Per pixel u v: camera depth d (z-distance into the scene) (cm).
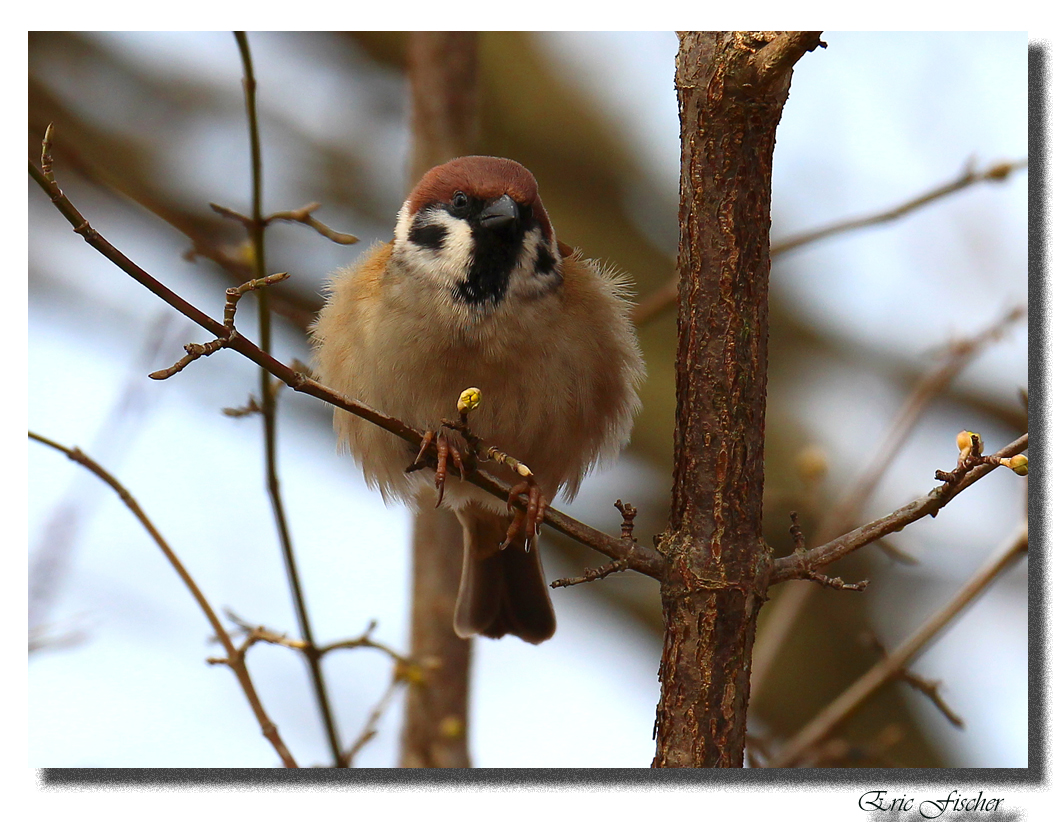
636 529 1508
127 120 1427
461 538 1069
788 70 611
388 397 812
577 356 822
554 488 882
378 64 1530
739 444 620
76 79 1418
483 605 984
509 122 1589
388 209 1517
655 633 1529
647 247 1598
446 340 796
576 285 845
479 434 817
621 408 880
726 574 612
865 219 906
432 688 1015
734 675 609
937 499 596
